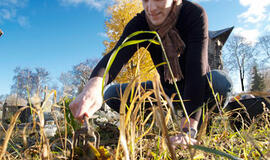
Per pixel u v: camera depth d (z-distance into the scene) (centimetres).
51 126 291
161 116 39
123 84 225
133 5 1540
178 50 163
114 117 524
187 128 109
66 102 211
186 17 158
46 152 50
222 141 107
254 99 215
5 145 42
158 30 160
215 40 1941
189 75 138
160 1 146
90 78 120
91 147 58
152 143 95
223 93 183
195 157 72
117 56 153
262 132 124
